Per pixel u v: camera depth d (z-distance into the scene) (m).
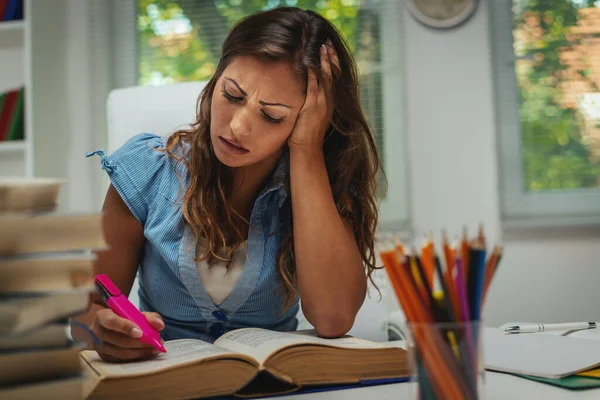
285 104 0.94
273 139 0.94
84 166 2.73
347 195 1.09
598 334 0.97
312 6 2.63
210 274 1.01
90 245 0.47
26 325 0.42
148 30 2.75
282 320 1.12
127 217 1.06
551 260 2.45
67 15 2.76
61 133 2.70
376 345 0.71
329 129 1.08
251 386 0.67
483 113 2.50
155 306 1.09
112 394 0.57
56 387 0.46
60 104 2.70
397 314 1.36
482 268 0.47
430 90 2.53
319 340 0.72
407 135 2.53
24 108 2.58
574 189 2.52
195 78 2.71
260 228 1.04
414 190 2.52
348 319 0.94
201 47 2.71
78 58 2.75
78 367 0.47
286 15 0.97
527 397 0.62
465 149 2.51
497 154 2.50
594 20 2.51
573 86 2.52
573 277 2.44
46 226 0.45
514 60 2.54
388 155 2.57
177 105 1.39
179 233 1.02
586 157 2.52
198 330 1.06
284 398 0.63
